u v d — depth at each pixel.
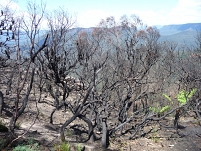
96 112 8.98
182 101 11.71
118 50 9.09
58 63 6.57
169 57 13.85
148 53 9.16
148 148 8.78
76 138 8.21
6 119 8.48
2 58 6.87
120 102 9.77
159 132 10.91
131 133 10.20
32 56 5.19
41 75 6.99
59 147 6.16
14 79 10.93
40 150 5.73
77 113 7.14
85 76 7.90
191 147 9.19
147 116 9.82
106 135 8.08
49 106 13.16
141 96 10.35
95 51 7.88
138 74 9.30
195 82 12.95
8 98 11.77
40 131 7.91
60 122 10.76
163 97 13.41
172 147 9.09
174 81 14.66
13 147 5.30
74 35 6.96
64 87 7.19
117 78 9.66
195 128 11.62
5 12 6.32
